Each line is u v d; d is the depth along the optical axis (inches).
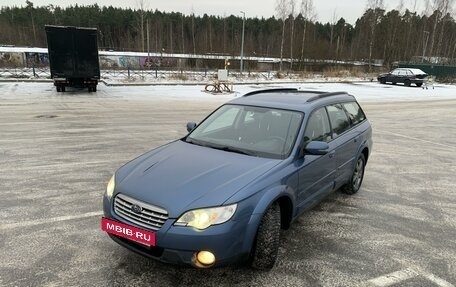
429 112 671.8
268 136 167.2
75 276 134.3
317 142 159.3
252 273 139.1
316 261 149.9
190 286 130.3
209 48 3038.9
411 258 155.5
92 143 343.6
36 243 156.6
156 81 1115.3
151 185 131.0
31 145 329.1
